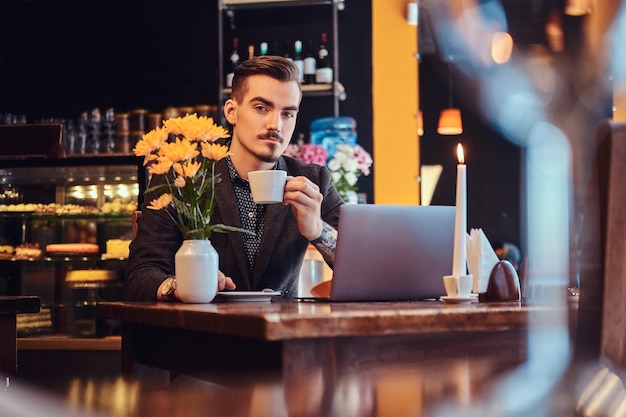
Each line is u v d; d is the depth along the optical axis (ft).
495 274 6.81
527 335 5.44
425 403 5.16
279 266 8.88
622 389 4.57
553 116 21.06
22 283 15.03
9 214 15.02
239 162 9.01
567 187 19.66
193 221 6.90
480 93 20.83
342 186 15.42
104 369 14.21
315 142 17.62
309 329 4.69
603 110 20.89
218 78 18.43
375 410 4.99
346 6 19.79
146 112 17.80
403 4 19.77
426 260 7.15
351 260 6.91
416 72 19.77
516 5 21.02
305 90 18.25
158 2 19.79
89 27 19.89
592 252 4.66
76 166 14.01
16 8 19.97
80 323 14.96
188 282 6.70
